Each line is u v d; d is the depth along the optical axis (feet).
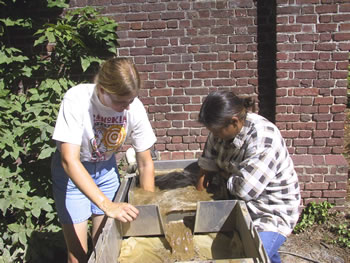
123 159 10.98
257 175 5.65
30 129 8.72
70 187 6.48
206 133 11.00
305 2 9.39
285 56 9.76
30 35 10.43
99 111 5.75
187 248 5.68
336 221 10.42
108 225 5.13
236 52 10.37
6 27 10.21
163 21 10.27
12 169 8.98
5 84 10.05
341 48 9.60
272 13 10.02
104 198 5.05
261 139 5.74
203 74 10.57
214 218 5.86
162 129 11.07
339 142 10.27
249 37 10.25
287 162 6.04
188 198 6.56
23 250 8.85
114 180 7.09
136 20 10.30
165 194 6.70
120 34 10.41
